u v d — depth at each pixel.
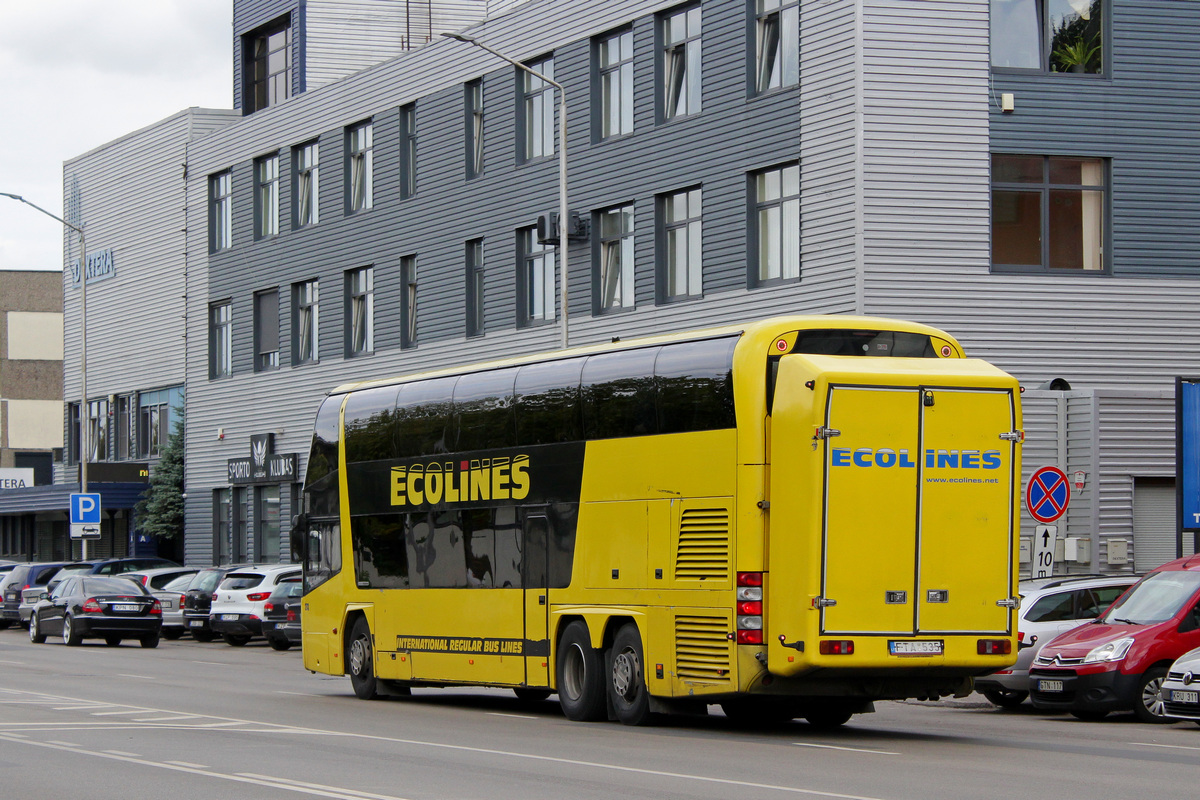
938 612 14.61
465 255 37.31
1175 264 27.75
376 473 21.16
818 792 10.91
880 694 14.85
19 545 65.44
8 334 95.25
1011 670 19.36
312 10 48.84
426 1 50.16
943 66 26.86
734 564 14.81
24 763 13.04
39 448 95.81
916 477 14.60
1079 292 27.30
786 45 28.42
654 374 16.19
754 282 28.86
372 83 40.94
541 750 14.00
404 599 20.34
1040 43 27.50
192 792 11.16
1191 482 23.08
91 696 20.81
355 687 21.47
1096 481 26.64
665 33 31.42
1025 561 26.48
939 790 11.05
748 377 14.87
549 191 34.34
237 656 32.19
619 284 32.56
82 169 57.28
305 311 44.56
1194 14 27.98
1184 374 27.69
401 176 39.81
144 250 52.88
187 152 50.19
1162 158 27.77
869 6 26.62
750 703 17.17
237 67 51.12
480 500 18.91
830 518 14.29
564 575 17.38
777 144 28.25
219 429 48.12
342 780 11.80
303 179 44.72
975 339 26.77
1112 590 20.22
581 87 33.41
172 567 42.69
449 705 20.17
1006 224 27.20
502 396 18.64
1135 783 11.58
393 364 39.97
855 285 26.39
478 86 37.31
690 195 30.69
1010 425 14.95
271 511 46.03
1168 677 16.73
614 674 16.67
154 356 52.19
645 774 12.09
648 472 16.12
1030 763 12.98
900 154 26.61
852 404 14.41
